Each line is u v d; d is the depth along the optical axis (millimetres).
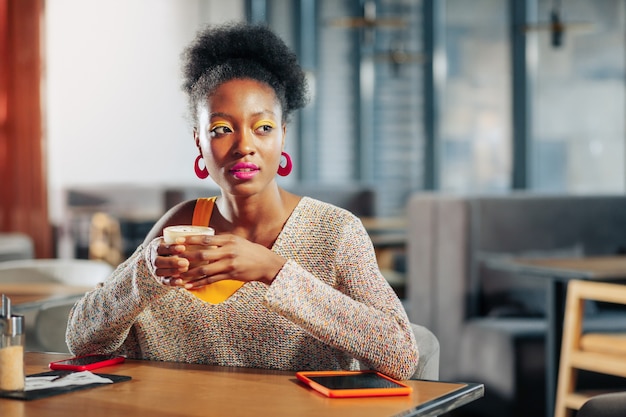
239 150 1630
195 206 1822
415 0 8742
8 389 1450
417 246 4984
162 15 9703
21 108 7586
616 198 5031
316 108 9211
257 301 1716
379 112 8961
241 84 1660
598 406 2016
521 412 4141
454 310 4648
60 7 9086
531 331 4215
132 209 9273
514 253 4785
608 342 3348
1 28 7520
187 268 1530
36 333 3256
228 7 9516
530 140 8141
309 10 9227
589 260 3990
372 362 1601
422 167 8812
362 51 8984
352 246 1726
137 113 9625
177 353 1789
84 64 9281
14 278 3600
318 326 1579
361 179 9055
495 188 8406
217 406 1390
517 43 8141
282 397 1449
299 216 1752
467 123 8562
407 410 1371
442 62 8664
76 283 3688
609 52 7926
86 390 1497
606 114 7934
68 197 8977
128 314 1679
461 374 4559
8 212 7684
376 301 1680
